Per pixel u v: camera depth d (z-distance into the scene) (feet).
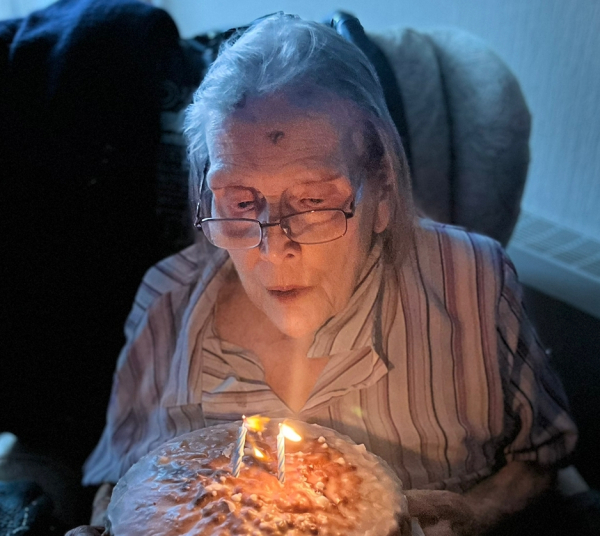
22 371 3.84
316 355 2.70
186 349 2.94
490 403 2.87
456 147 3.97
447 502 2.42
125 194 3.66
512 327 2.87
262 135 2.06
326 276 2.36
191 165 2.48
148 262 3.80
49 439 3.98
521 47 5.25
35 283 3.72
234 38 2.34
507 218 4.00
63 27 3.65
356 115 2.21
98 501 3.10
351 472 1.98
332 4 6.31
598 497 3.50
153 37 3.65
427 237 2.85
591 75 4.77
